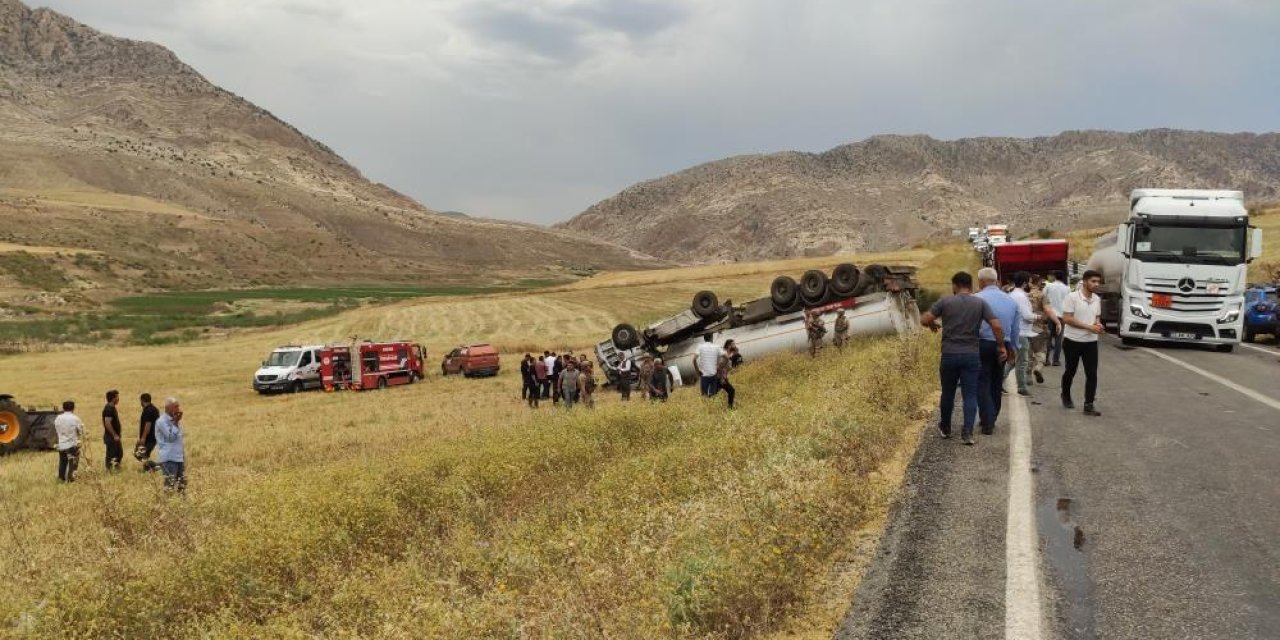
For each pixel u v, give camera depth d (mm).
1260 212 86688
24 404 34875
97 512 11445
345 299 125562
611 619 4855
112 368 49938
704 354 18062
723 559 5141
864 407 9484
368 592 6742
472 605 5418
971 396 9094
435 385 40031
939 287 33219
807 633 4746
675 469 8953
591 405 25156
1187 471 7820
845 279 27250
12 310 93688
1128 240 20531
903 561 5641
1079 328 10938
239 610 7082
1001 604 4914
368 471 10453
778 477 6645
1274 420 10375
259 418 28312
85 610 6867
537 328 66688
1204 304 19734
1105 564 5508
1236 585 5125
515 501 9828
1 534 11352
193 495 11195
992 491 7215
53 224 182000
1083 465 8102
